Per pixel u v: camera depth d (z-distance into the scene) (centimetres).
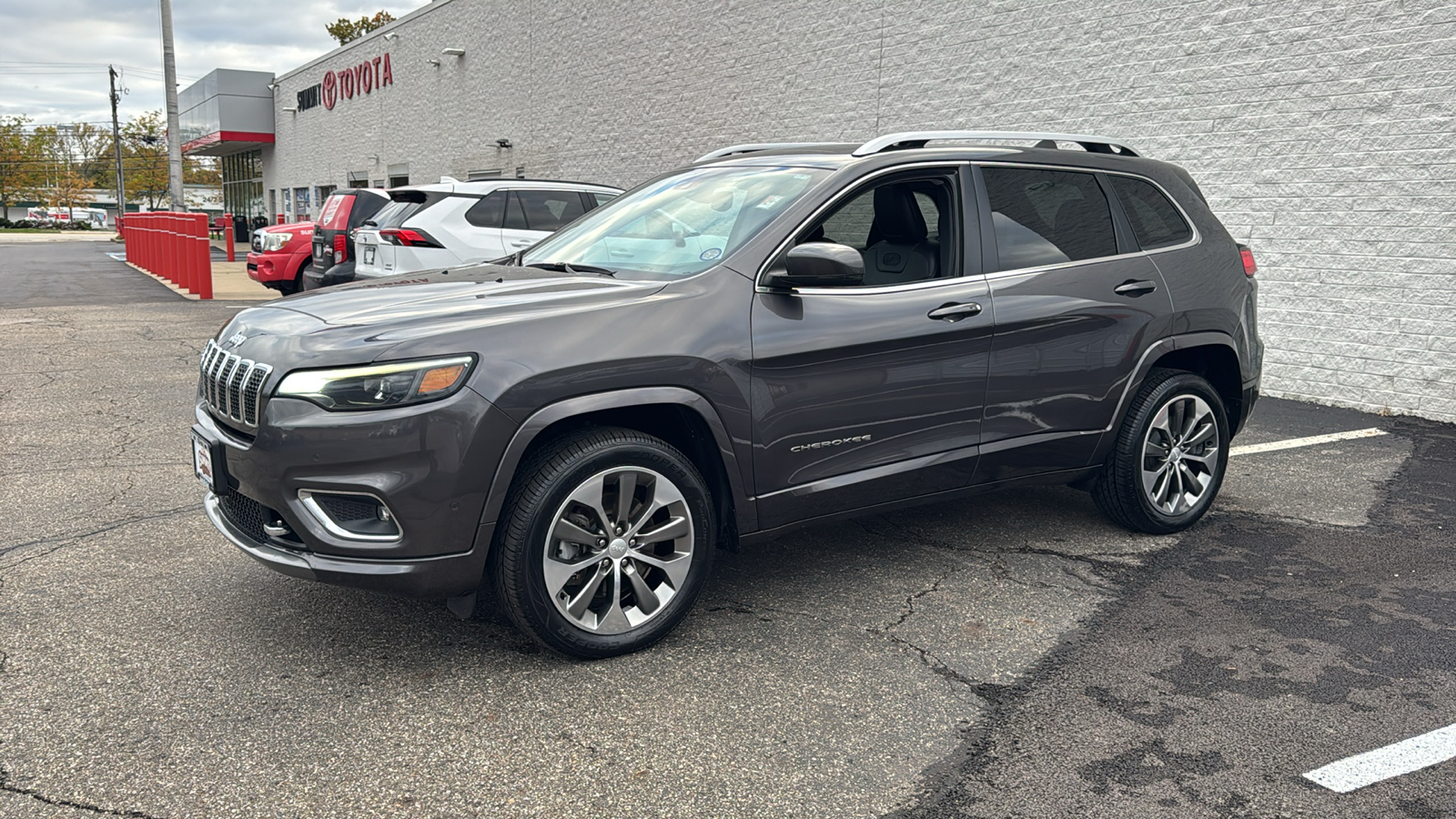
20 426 693
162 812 254
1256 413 798
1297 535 490
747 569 439
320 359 308
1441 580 431
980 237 418
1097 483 475
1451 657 355
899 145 421
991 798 266
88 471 577
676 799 264
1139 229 472
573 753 286
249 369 324
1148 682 334
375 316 331
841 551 462
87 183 11025
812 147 464
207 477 347
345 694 317
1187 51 897
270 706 308
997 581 426
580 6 1803
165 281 2066
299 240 1459
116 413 737
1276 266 854
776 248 373
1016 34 1045
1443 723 307
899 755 288
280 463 309
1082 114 990
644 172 1661
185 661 338
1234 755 288
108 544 453
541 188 1105
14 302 1572
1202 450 493
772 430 362
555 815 256
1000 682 334
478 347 314
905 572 435
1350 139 796
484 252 1062
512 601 326
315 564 312
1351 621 386
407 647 352
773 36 1362
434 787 267
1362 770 281
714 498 375
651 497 345
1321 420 769
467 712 308
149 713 302
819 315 371
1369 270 796
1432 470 616
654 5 1595
